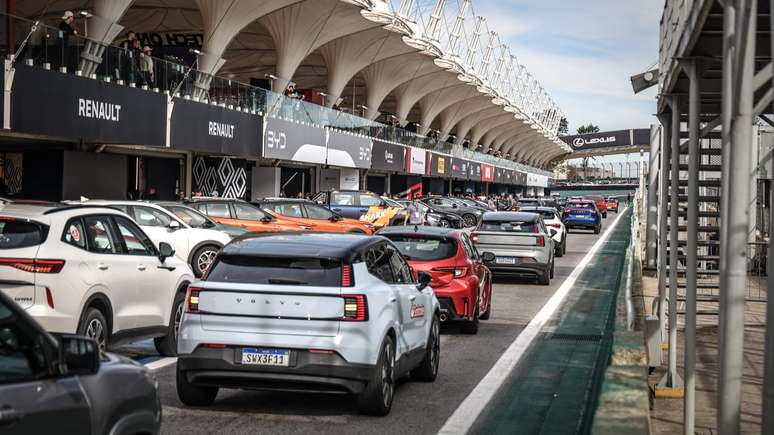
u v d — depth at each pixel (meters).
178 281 9.90
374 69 58.62
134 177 31.36
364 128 45.91
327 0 40.53
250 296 6.84
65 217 8.02
